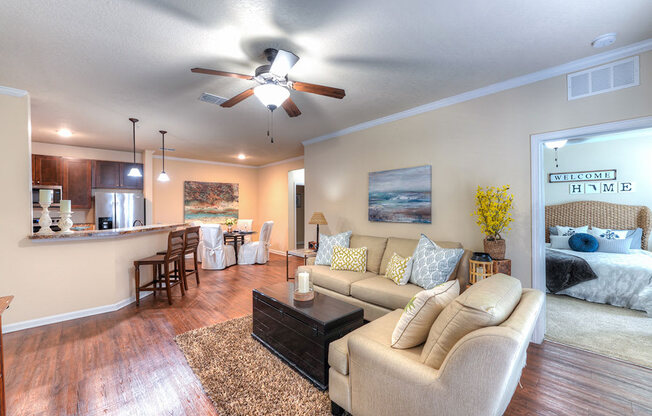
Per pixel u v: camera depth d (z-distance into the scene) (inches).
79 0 65.1
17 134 113.0
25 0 64.5
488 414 43.8
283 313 90.0
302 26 75.8
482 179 116.2
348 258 138.9
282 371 83.8
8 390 74.4
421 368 51.3
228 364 87.1
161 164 259.4
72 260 122.6
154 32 78.0
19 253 112.2
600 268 138.0
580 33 79.0
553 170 211.2
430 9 69.1
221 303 142.4
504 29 77.2
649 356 90.2
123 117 149.9
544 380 78.8
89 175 214.2
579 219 197.8
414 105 134.3
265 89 85.6
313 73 102.7
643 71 84.2
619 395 72.5
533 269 103.4
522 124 106.0
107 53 88.4
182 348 96.5
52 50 86.1
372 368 57.2
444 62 95.0
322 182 192.4
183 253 159.3
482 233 116.8
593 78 91.9
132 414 66.6
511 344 41.6
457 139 123.6
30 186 115.6
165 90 115.9
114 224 214.5
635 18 72.3
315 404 70.1
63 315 119.8
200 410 67.9
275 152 245.9
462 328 48.4
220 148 229.8
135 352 94.2
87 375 81.3
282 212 287.4
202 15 71.1
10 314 109.7
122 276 138.3
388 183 149.6
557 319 119.3
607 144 191.5
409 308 59.0
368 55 90.7
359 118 153.6
